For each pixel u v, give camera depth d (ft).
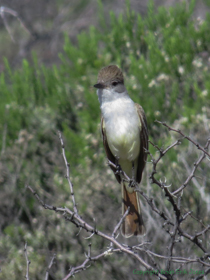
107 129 29.07
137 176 30.71
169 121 39.04
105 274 32.42
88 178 37.14
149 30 45.60
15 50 64.90
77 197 36.32
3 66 61.67
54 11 68.44
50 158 40.01
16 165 38.86
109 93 28.89
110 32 47.55
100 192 36.73
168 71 41.93
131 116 28.84
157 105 39.37
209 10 52.42
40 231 35.14
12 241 35.12
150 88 40.27
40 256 33.88
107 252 21.83
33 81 43.70
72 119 42.88
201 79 42.19
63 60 45.91
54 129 41.22
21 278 32.63
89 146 39.70
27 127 41.32
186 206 32.35
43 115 41.73
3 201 37.60
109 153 30.35
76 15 66.28
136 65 40.65
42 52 63.21
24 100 42.91
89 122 40.16
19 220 37.04
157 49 42.09
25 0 66.59
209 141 21.67
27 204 37.32
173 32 43.73
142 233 27.96
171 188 33.14
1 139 41.06
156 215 32.12
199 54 43.24
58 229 34.86
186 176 34.01
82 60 44.73
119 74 29.14
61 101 42.47
